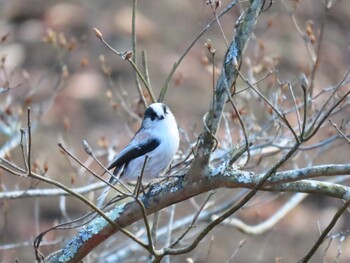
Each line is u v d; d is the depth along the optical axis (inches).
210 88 765.3
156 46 801.6
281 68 737.0
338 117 508.1
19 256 583.2
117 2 840.3
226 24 816.3
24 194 374.9
